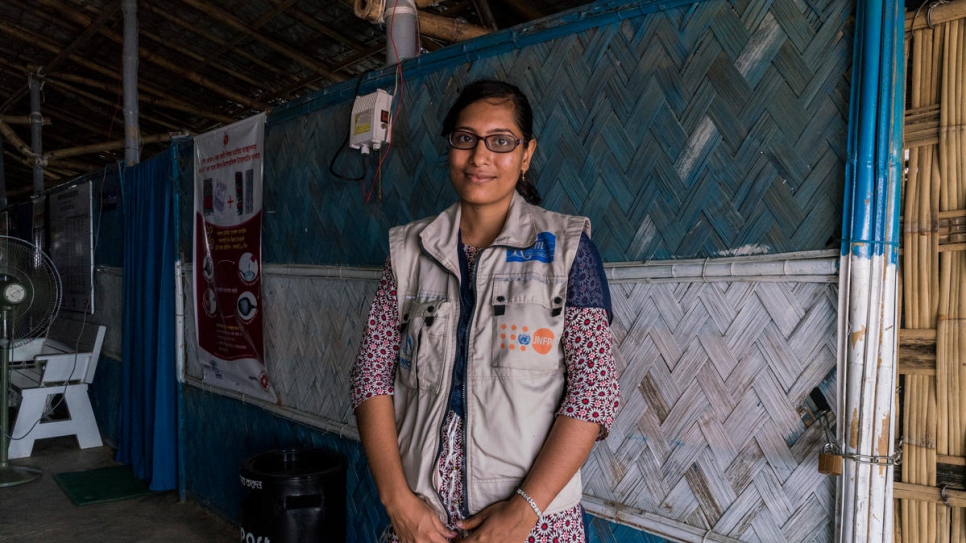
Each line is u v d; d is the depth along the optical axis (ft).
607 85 5.37
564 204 5.72
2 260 13.89
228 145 10.47
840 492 4.09
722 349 4.75
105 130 27.66
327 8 16.21
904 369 4.00
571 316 3.64
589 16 5.41
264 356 9.80
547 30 5.74
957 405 3.82
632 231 5.26
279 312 9.50
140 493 12.41
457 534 3.73
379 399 4.06
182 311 12.25
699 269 4.80
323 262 8.66
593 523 5.56
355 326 8.07
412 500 3.73
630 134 5.23
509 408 3.60
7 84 24.98
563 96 5.69
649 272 5.08
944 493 3.84
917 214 3.95
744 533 4.62
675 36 4.93
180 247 12.27
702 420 4.86
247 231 10.06
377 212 7.77
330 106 8.45
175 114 25.93
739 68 4.60
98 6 18.45
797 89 4.34
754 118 4.55
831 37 4.18
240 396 10.34
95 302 17.26
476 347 3.71
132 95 15.29
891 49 3.88
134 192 13.97
